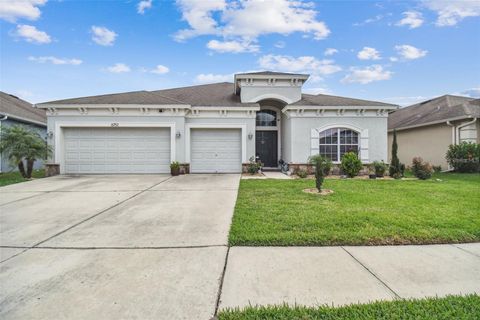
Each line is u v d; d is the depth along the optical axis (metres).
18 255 4.01
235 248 4.26
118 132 14.27
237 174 14.26
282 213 6.08
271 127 17.78
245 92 16.45
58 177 12.88
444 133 16.56
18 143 12.30
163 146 14.44
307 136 14.31
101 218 5.98
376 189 9.22
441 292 2.99
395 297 2.90
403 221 5.37
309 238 4.52
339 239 4.49
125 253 4.07
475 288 3.07
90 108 13.84
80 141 14.16
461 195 8.05
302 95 18.34
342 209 6.39
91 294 2.96
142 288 3.08
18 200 7.84
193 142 14.95
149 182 11.27
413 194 8.23
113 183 11.00
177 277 3.34
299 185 10.16
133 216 6.14
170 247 4.30
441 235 4.61
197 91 19.47
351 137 14.49
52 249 4.23
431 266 3.62
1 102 16.80
